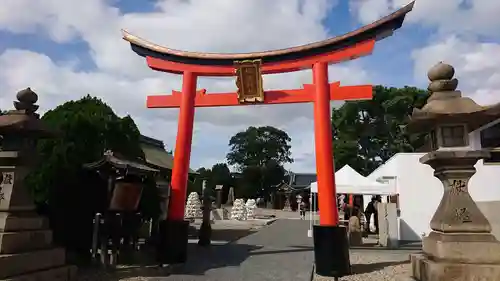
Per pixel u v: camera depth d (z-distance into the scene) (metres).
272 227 24.53
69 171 10.35
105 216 10.02
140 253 11.43
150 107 12.75
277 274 9.73
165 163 20.31
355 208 17.70
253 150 64.25
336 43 11.00
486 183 15.62
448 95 8.23
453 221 7.70
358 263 11.17
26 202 8.11
